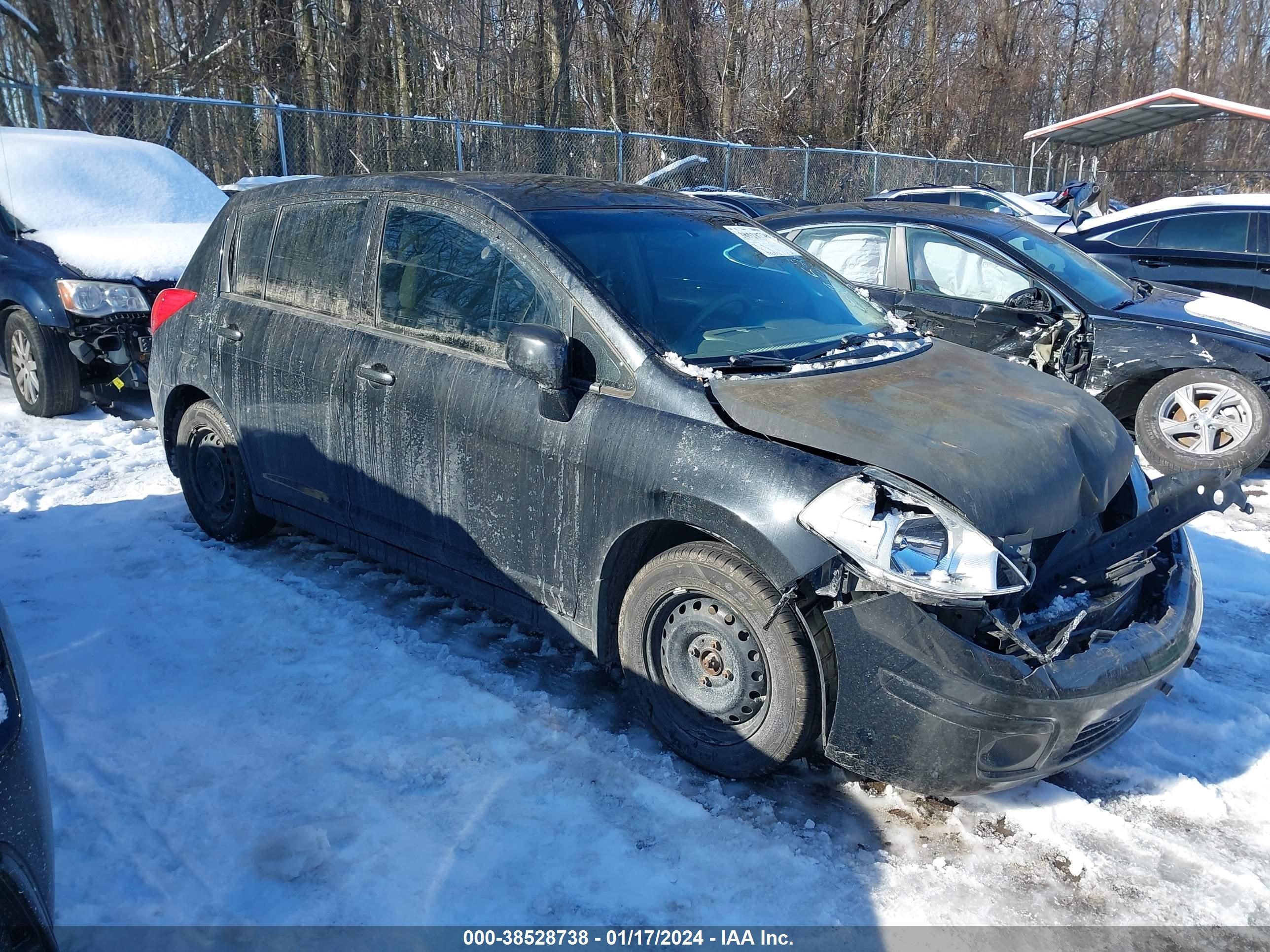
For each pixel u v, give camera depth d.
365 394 3.82
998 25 32.91
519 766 3.13
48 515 5.15
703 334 3.34
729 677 3.02
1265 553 5.17
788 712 2.87
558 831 2.84
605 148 17.14
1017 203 16.38
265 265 4.39
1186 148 34.72
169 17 16.72
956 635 2.61
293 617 4.05
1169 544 3.31
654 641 3.18
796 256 4.17
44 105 12.76
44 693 3.44
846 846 2.85
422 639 3.93
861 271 6.98
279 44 18.16
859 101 28.70
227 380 4.44
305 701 3.46
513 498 3.40
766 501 2.77
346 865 2.67
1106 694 2.71
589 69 25.72
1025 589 2.60
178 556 4.64
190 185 8.12
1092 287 6.57
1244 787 3.20
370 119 13.95
